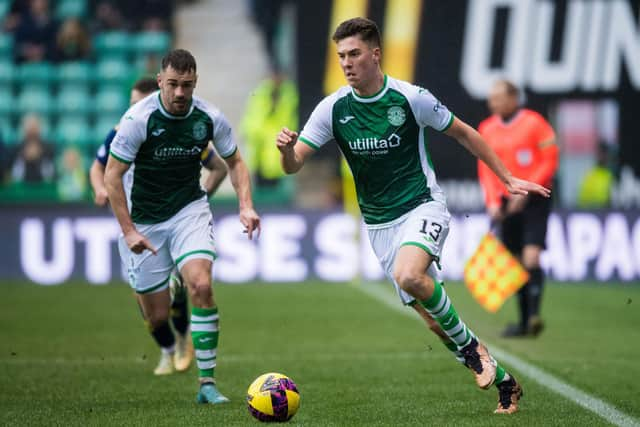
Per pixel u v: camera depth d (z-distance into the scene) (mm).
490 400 21672
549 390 22906
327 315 39750
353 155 20797
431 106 20172
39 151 58000
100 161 26312
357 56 19891
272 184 57875
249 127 58281
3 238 53875
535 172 33438
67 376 25625
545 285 52469
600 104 58188
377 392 22844
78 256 54031
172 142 22000
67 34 63969
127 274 24109
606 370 26109
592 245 53938
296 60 58781
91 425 19266
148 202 22766
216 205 57219
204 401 21531
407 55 58469
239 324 37000
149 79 25422
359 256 54438
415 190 20531
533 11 58250
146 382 24625
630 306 43281
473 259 33469
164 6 64938
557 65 58344
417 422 19109
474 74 58344
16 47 63844
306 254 54562
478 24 58250
